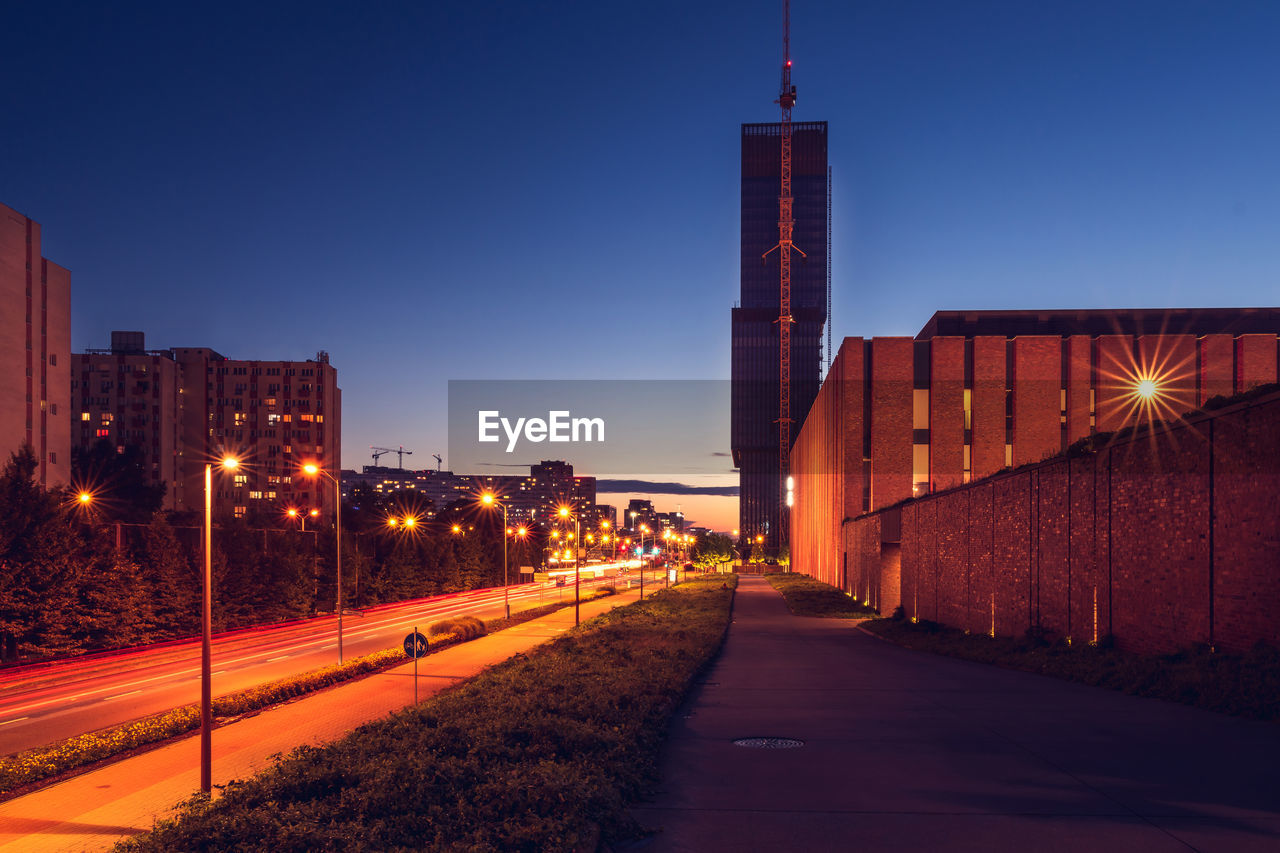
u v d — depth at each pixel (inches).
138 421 5329.7
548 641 1544.0
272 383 6250.0
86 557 1649.9
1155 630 836.0
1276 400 651.5
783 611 2260.1
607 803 365.7
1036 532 1151.6
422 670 1210.6
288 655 1515.7
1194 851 322.0
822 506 3538.4
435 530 4682.6
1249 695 598.9
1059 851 324.2
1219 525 728.3
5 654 1453.0
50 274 3171.8
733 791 418.6
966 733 560.7
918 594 1823.3
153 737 745.0
